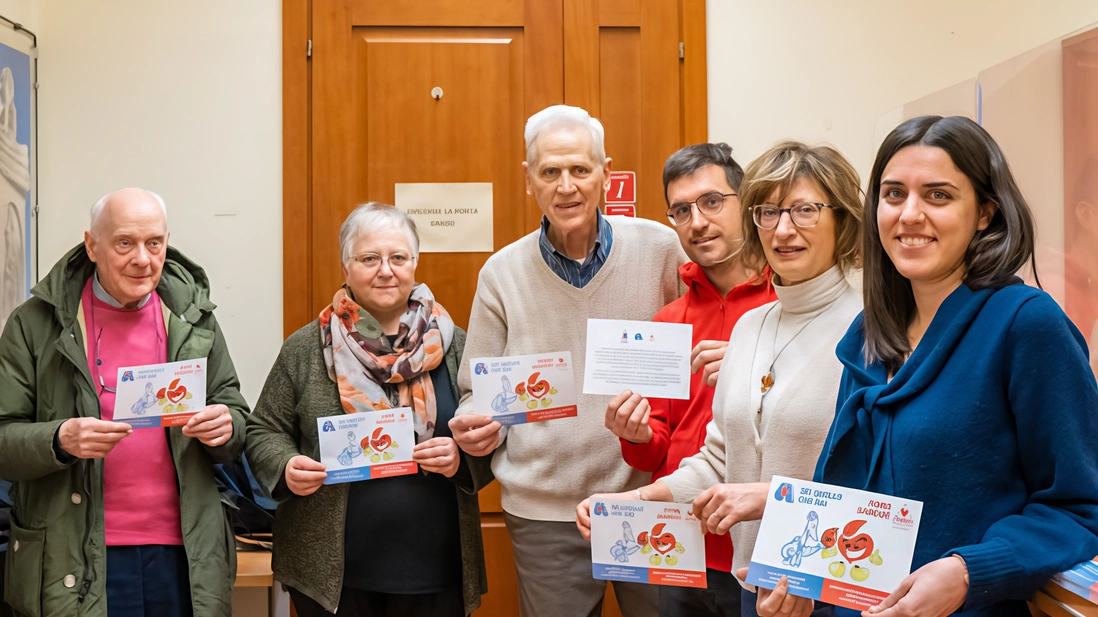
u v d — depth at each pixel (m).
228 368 1.99
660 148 2.70
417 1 2.68
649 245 1.91
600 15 2.70
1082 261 1.64
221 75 2.64
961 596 0.97
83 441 1.66
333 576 1.80
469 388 1.92
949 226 1.09
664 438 1.76
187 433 1.77
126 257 1.76
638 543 1.52
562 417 1.78
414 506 1.86
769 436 1.39
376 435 1.82
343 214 2.67
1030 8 2.70
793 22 2.70
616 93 2.71
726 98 2.70
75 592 1.71
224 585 1.85
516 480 1.85
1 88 2.39
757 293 1.71
